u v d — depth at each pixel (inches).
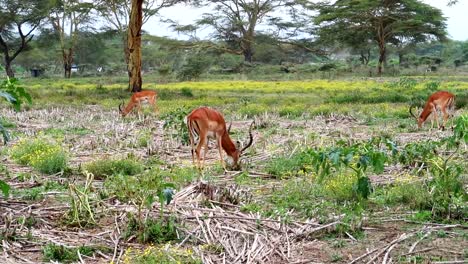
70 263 206.1
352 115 642.2
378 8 1743.4
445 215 256.5
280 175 341.4
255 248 215.9
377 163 253.8
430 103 542.3
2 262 202.1
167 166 367.6
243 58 2277.3
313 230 234.4
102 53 2479.1
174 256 204.5
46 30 2043.6
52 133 523.8
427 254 214.7
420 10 1740.9
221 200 275.9
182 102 865.5
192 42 1936.5
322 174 260.5
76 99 938.1
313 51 2129.7
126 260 199.9
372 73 1839.3
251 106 751.1
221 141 359.9
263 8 2114.9
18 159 374.0
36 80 1835.6
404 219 253.3
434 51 3144.7
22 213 251.3
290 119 641.0
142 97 676.7
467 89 1039.0
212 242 222.5
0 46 1977.1
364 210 266.2
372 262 205.3
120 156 392.8
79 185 306.8
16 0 1851.6
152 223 230.7
